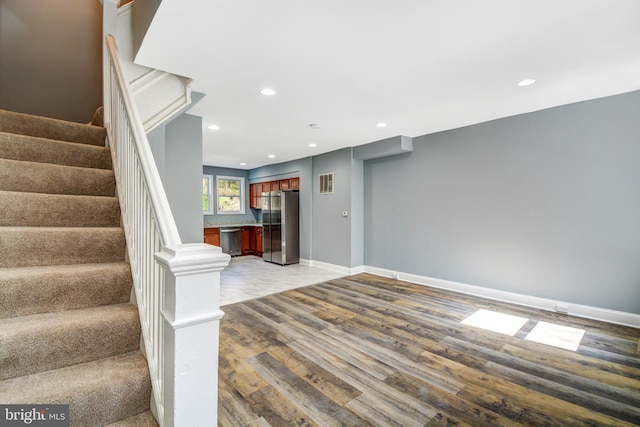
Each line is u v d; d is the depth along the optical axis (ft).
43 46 10.10
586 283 10.38
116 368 4.14
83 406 3.65
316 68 7.80
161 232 3.35
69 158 6.94
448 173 14.06
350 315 10.86
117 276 5.12
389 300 12.66
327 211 19.22
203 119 12.12
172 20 5.72
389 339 8.81
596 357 7.72
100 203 6.21
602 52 7.03
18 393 3.51
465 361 7.54
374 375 6.89
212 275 3.20
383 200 17.07
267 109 10.96
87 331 4.25
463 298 12.82
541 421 5.41
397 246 16.44
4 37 9.46
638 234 9.41
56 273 4.65
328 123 12.78
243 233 25.76
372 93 9.48
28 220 5.51
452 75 8.23
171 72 8.02
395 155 16.37
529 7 5.41
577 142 10.44
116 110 6.84
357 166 17.81
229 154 19.76
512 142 11.98
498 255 12.50
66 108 10.52
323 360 7.58
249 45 6.68
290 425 5.26
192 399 3.15
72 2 10.64
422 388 6.40
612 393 6.23
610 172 9.84
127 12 8.00
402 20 5.78
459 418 5.48
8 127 6.76
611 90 9.35
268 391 6.26
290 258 21.13
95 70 11.03
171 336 3.09
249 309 11.59
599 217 10.08
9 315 4.32
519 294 11.94
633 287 9.52
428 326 9.78
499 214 12.42
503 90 9.30
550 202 11.09
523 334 9.12
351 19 5.74
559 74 8.22
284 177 23.11
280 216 21.18
